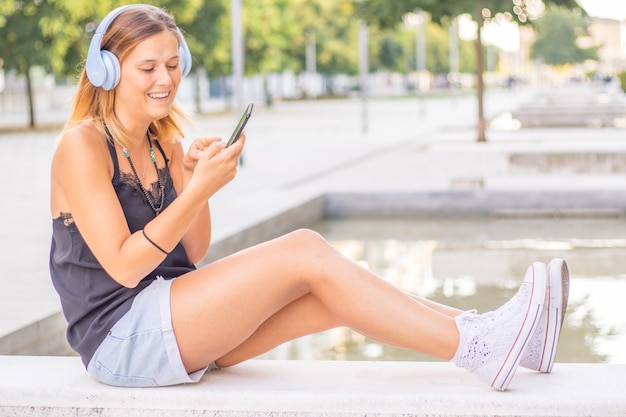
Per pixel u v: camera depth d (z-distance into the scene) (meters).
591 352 4.75
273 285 2.79
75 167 2.80
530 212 9.90
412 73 85.62
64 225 2.91
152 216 2.98
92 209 2.79
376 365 3.08
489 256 7.61
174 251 3.05
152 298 2.83
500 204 9.95
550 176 11.39
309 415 2.76
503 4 14.10
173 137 3.14
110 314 2.86
